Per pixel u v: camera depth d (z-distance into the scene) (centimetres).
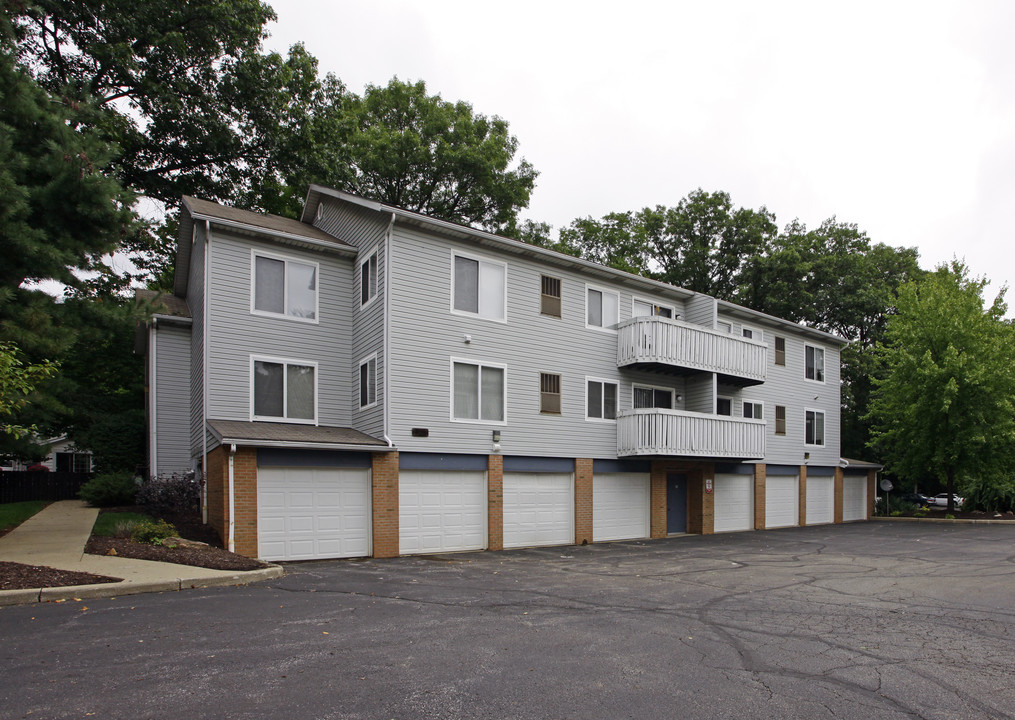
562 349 2006
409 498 1666
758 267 3881
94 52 2125
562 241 4106
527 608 930
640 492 2184
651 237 4256
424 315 1717
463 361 1778
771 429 2711
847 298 3884
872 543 1975
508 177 3550
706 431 2180
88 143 1306
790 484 2798
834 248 4281
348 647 692
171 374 1988
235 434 1460
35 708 505
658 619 866
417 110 3488
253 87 2472
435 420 1709
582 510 1998
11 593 873
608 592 1079
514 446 1858
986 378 2898
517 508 1869
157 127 2444
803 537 2200
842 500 3047
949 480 3134
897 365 3130
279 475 1493
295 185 2786
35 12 1809
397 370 1656
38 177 1252
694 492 2383
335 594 1008
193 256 1947
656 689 584
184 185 2581
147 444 2178
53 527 1506
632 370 2197
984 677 634
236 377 1652
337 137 2819
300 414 1742
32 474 2434
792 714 532
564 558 1587
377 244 1734
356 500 1588
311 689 559
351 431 1725
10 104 1223
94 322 1329
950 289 3131
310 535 1516
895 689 596
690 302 2403
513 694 561
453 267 1786
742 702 556
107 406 2472
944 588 1140
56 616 805
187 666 614
